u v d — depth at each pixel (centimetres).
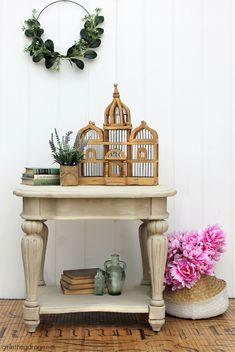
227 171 283
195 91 283
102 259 283
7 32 279
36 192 221
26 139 280
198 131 283
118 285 247
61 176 240
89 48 279
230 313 260
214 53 283
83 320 250
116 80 281
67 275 253
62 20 280
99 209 226
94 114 281
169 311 254
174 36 282
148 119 282
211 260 258
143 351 207
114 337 224
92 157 248
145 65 281
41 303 233
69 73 280
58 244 281
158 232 229
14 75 279
